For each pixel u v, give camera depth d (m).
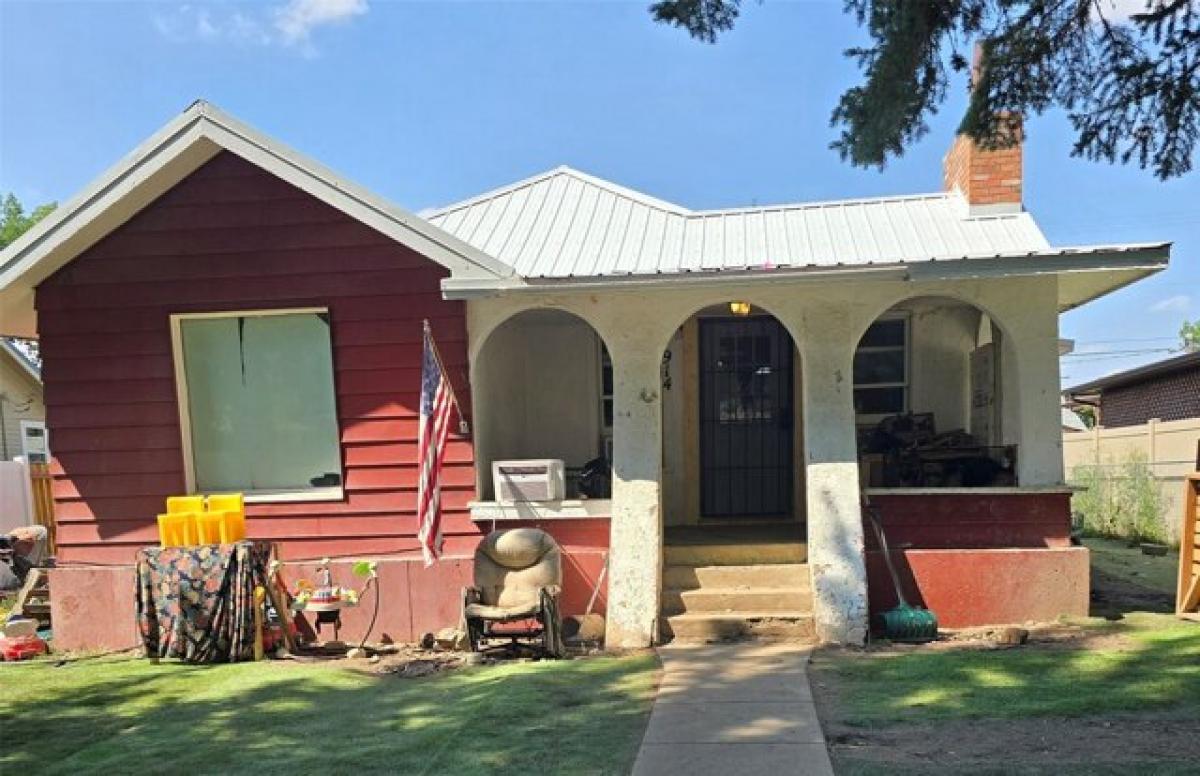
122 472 8.25
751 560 8.08
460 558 7.89
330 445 8.20
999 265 6.95
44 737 5.42
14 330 9.05
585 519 7.87
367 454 8.02
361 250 7.96
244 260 8.05
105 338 8.20
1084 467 16.44
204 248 8.09
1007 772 3.92
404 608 7.90
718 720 5.01
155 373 8.18
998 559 7.50
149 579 7.43
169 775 4.59
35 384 16.39
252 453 8.30
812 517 7.38
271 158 7.65
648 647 7.12
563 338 10.42
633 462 7.71
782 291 7.77
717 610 7.52
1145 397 19.86
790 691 5.58
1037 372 7.57
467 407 7.92
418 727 5.18
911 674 5.84
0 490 13.66
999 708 4.93
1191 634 6.64
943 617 7.52
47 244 7.76
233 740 5.14
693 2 5.64
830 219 9.12
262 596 7.41
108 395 8.23
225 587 7.30
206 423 8.32
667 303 7.86
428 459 7.06
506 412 9.58
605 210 9.80
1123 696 5.04
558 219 9.58
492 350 8.91
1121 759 4.01
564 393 10.43
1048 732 4.47
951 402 9.96
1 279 7.77
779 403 10.06
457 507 7.95
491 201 10.36
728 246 8.47
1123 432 15.08
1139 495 14.21
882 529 7.69
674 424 10.09
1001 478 8.05
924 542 7.73
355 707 5.77
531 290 7.47
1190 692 5.06
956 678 5.66
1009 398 7.92
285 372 8.23
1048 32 5.54
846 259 7.63
